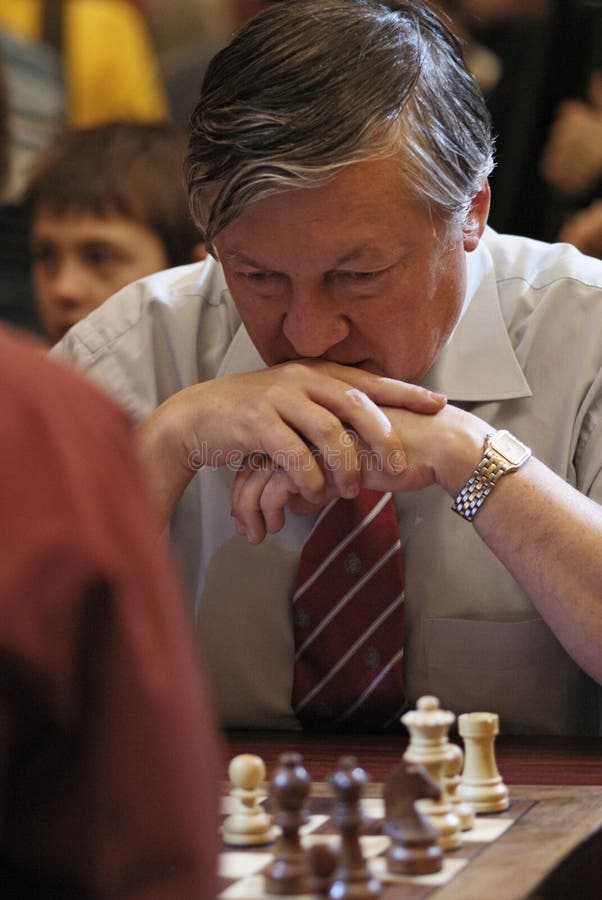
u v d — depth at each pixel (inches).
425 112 73.4
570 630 77.0
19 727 33.5
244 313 79.5
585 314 90.0
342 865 48.8
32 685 32.9
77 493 33.8
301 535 88.5
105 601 33.9
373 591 85.7
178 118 198.5
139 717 34.2
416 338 78.7
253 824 57.7
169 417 83.0
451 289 78.7
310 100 70.7
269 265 74.0
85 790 34.7
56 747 34.5
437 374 88.9
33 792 34.8
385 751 78.2
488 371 89.3
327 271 74.0
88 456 34.7
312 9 73.7
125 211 137.9
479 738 62.1
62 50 194.7
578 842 55.6
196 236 141.1
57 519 33.3
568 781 68.1
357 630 85.8
